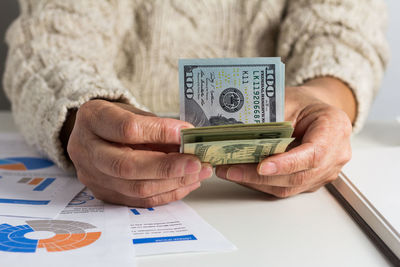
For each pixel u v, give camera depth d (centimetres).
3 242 52
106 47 120
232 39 134
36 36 107
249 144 54
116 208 66
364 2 123
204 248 52
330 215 65
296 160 61
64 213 64
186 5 127
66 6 112
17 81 101
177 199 67
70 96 82
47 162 94
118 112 64
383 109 187
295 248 53
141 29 129
